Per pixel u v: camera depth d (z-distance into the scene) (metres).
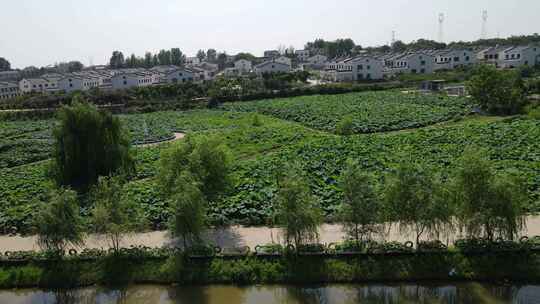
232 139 71.50
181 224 28.55
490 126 66.06
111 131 50.53
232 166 51.91
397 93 117.88
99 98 128.00
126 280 28.58
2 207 43.44
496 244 28.27
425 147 56.81
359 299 26.06
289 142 67.81
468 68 152.12
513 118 73.88
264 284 27.78
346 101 108.94
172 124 92.00
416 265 27.61
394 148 57.38
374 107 94.75
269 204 38.69
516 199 27.19
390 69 170.50
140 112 118.31
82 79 175.38
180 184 29.61
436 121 77.81
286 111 98.75
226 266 28.70
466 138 60.00
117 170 49.31
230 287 27.75
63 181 49.38
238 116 98.44
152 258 29.98
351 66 155.38
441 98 100.75
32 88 174.88
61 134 49.22
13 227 37.38
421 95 109.00
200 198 29.41
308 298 26.39
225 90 131.75
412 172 28.44
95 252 30.56
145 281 28.53
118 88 154.25
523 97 84.75
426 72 163.50
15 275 29.45
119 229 29.44
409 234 31.69
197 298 26.84
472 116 82.56
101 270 29.27
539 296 25.36
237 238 33.31
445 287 26.59
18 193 47.59
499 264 27.25
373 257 28.50
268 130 76.25
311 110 96.94
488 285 26.47
